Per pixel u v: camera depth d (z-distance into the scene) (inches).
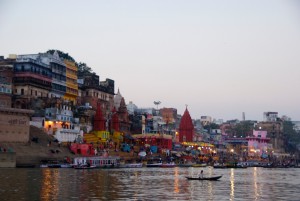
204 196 1937.7
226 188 2324.1
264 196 2006.6
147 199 1785.2
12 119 3833.7
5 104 4362.7
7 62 4773.6
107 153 4739.2
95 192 1969.7
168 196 1904.5
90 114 5457.7
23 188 2017.7
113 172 3444.9
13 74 4690.0
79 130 4842.5
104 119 5428.2
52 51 5861.2
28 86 4670.3
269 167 6929.1
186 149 6894.7
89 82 5885.8
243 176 3577.8
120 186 2271.2
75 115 5201.8
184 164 5442.9
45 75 4950.8
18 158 3543.3
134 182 2539.4
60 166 3690.9
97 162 4128.9
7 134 3782.0
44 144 4097.0
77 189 2055.9
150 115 7780.5
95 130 5334.6
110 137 5516.7
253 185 2583.7
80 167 3671.3
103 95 6181.1
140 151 5502.0
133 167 4525.1
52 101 4753.9
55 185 2191.2
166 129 7741.1
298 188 2428.6
